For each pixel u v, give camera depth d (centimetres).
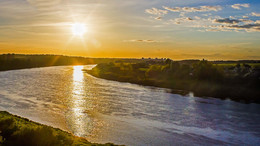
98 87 8138
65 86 8125
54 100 5547
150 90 7762
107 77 11656
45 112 4428
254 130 3619
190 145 3030
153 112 4591
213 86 7981
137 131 3488
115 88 8006
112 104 5250
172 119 4134
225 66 10294
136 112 4569
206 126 3781
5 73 13050
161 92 7369
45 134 2072
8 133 2227
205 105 5425
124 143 3039
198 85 8312
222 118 4269
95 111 4584
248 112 4781
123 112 4544
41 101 5394
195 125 3825
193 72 10075
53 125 3644
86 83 9269
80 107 4900
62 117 4116
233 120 4147
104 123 3831
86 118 4088
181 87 8331
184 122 3972
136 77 11169
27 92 6581
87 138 3162
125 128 3609
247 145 3064
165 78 10350
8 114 3600
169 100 5950
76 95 6316
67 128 3531
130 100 5784
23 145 1925
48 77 11219
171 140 3175
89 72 14662
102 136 3256
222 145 3048
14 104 5034
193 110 4853
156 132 3462
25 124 2794
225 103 5759
